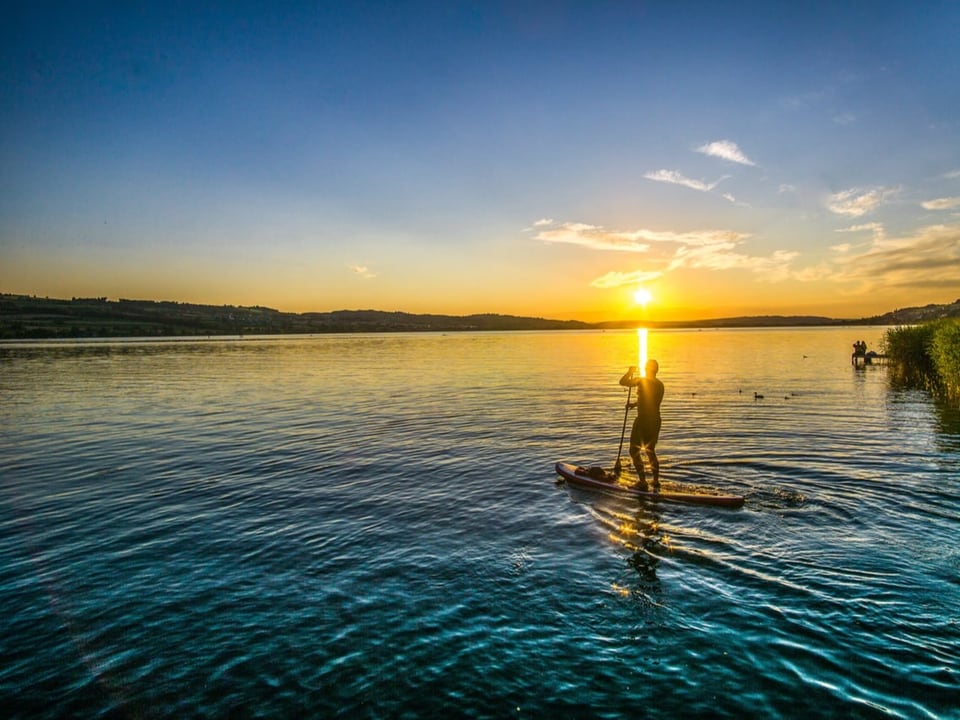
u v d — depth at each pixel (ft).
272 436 53.16
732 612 19.31
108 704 15.56
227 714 15.08
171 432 55.98
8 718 15.01
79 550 26.21
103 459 44.73
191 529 28.73
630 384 35.17
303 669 16.93
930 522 27.07
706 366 130.00
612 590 21.16
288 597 21.31
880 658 16.53
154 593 21.84
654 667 16.51
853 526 26.76
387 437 51.75
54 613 20.48
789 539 25.39
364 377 114.52
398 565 23.89
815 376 102.68
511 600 20.61
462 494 33.88
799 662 16.49
